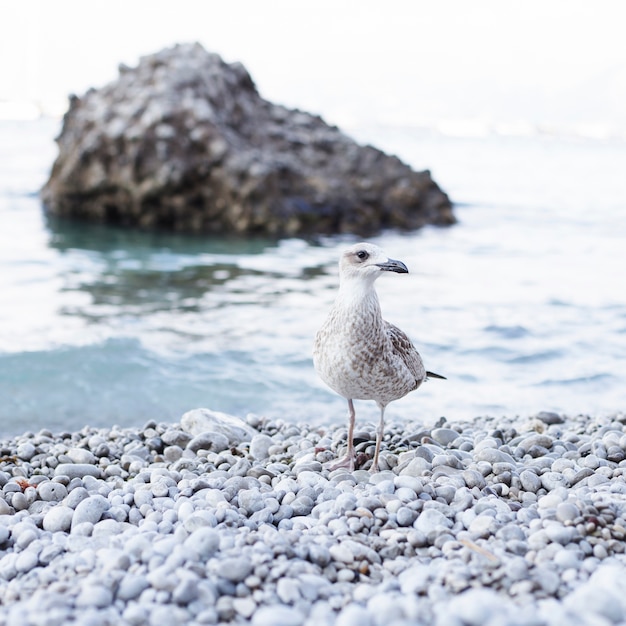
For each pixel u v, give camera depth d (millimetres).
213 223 21359
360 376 5715
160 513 5020
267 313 12516
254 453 6793
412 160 49562
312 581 3893
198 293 13914
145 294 13742
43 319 11711
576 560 4074
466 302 13406
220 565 3918
